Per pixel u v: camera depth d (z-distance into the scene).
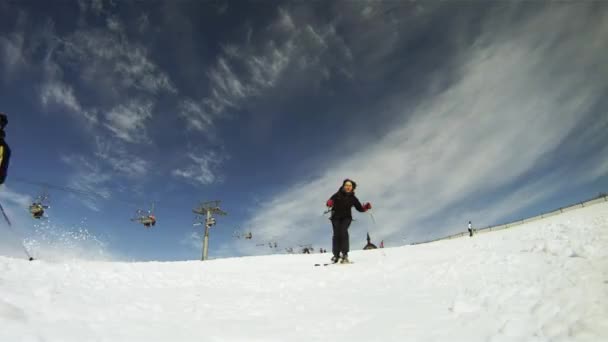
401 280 4.53
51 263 5.02
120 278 4.54
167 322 2.65
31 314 2.39
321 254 11.07
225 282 4.77
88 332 2.23
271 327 2.65
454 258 5.65
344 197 7.84
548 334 2.18
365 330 2.59
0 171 5.11
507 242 7.16
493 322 2.52
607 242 4.24
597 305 2.39
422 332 2.49
